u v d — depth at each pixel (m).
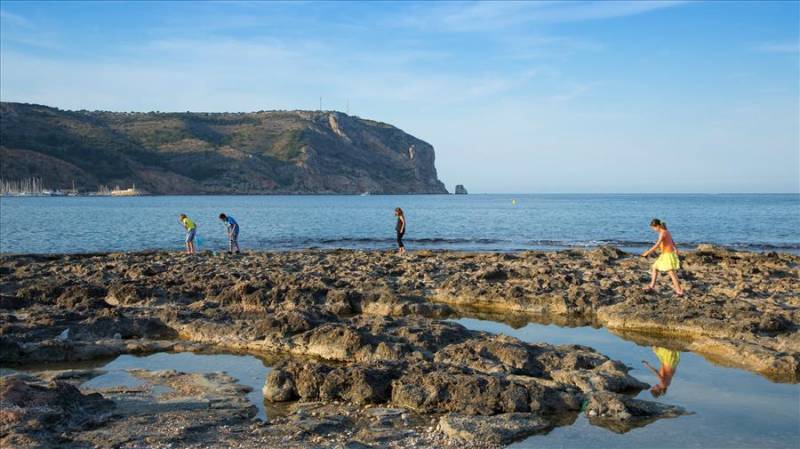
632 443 8.62
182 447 8.16
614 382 10.80
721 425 9.30
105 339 14.32
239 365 12.60
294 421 9.20
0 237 46.88
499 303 18.66
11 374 11.86
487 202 176.12
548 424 9.22
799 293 18.98
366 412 9.69
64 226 59.12
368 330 13.88
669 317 15.63
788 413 9.83
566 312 17.72
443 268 24.61
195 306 16.98
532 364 11.70
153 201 144.38
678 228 62.34
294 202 150.62
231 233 31.53
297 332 14.30
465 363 11.70
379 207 120.94
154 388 10.80
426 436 8.74
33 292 18.08
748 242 47.09
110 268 24.61
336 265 25.69
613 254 28.81
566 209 116.81
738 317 15.31
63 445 8.08
